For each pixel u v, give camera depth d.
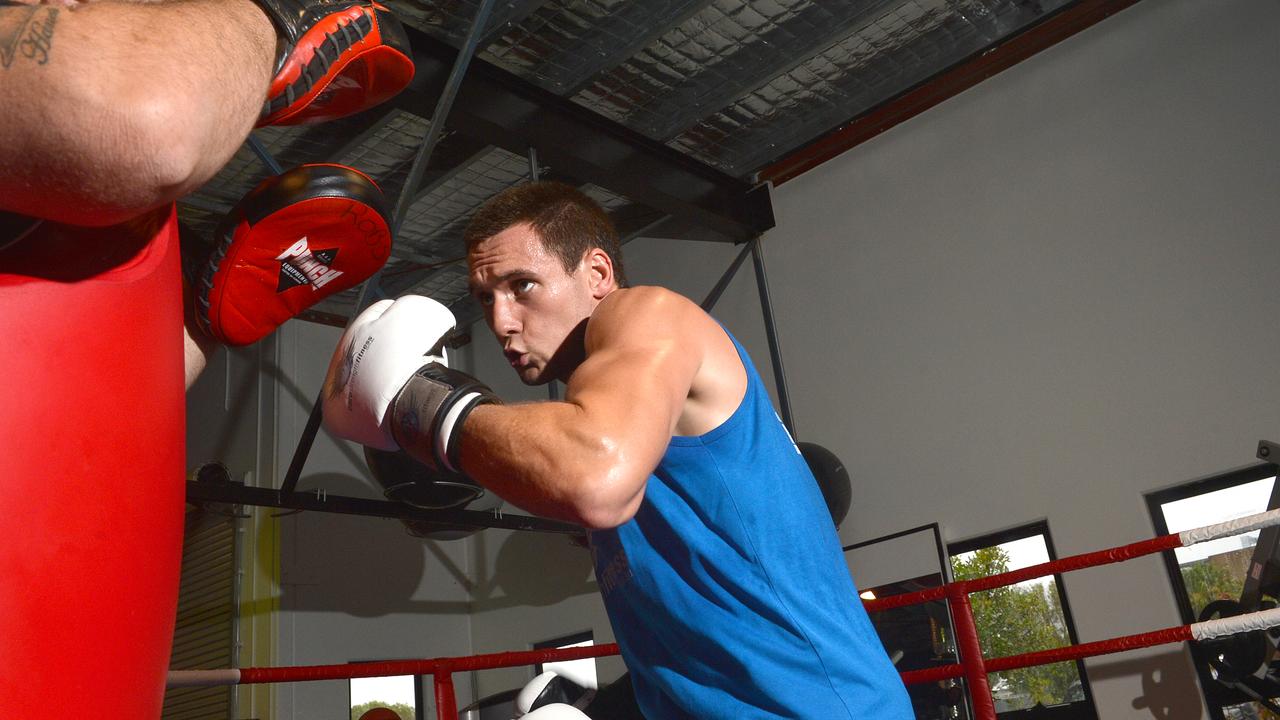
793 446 0.88
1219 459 3.58
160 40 0.43
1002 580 2.87
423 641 5.99
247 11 0.52
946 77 4.68
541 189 0.95
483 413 0.65
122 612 0.43
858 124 4.96
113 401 0.44
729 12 4.20
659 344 0.72
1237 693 3.39
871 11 4.20
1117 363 3.92
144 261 0.48
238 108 0.47
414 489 3.48
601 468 0.60
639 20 4.10
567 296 0.92
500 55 4.25
